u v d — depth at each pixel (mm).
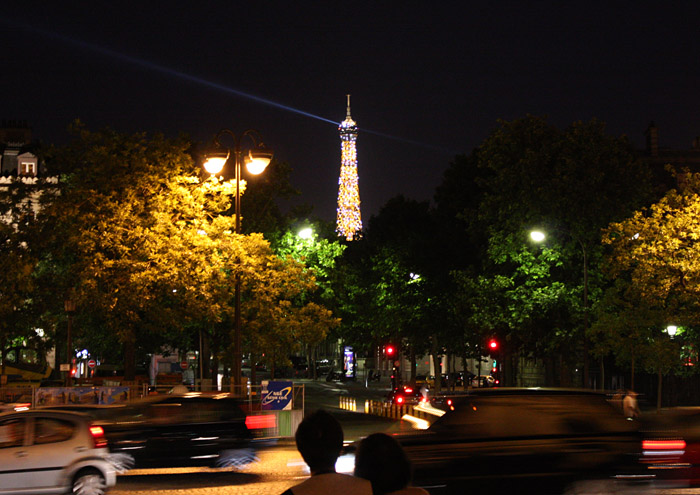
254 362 50250
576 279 46125
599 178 43875
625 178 45344
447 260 58469
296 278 42906
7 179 72188
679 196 40156
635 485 11320
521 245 45219
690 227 38344
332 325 44312
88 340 61938
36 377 59312
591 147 44906
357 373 131875
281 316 43500
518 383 69062
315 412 4973
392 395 53969
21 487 15719
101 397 35344
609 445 11414
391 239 76438
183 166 38125
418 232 67500
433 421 12648
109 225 36250
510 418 11664
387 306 64812
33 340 49562
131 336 37656
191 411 19453
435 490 11219
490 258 47562
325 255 52312
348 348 109625
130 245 37000
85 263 36594
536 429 11555
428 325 59969
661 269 39094
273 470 20094
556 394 11891
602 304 42688
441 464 11273
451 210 59844
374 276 76562
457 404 11953
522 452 11320
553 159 45938
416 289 60031
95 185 37469
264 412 27484
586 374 42688
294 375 125438
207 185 38406
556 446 11359
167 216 36688
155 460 18750
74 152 38344
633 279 39562
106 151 36875
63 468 15938
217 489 17266
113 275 36688
